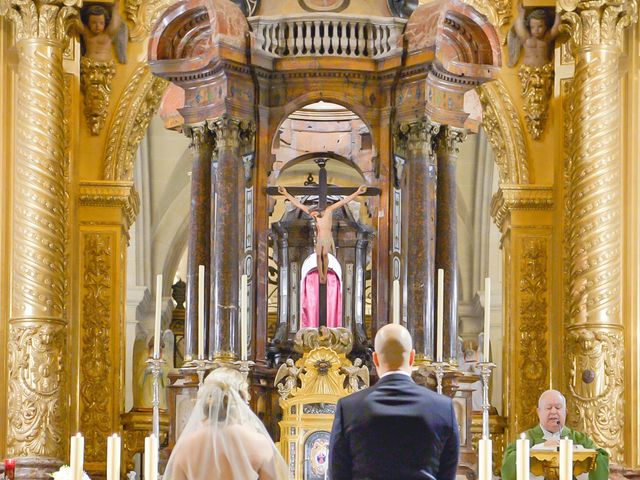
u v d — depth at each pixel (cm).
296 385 1975
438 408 1226
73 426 2177
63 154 2089
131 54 2272
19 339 2027
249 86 2061
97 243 2248
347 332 2017
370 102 2077
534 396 2231
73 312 2191
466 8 2061
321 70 2061
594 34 2067
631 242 2072
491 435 2250
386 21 2072
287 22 2077
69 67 2206
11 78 2105
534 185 2253
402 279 2047
